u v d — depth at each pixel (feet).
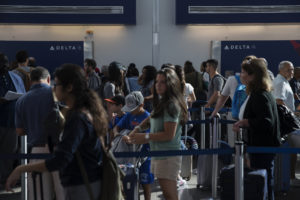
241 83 17.44
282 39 38.63
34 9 36.37
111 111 16.52
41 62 36.19
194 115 25.43
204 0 37.35
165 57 38.60
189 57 38.65
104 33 38.22
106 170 8.34
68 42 36.37
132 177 12.83
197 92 26.68
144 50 38.42
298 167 21.65
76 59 36.47
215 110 18.25
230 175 12.94
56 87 8.20
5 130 17.75
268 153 12.63
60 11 36.63
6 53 36.06
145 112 14.88
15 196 17.03
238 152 11.54
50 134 11.04
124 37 38.32
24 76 19.44
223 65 37.50
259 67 12.57
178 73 18.70
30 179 12.14
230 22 37.35
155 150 11.83
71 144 7.67
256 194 12.40
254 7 37.19
